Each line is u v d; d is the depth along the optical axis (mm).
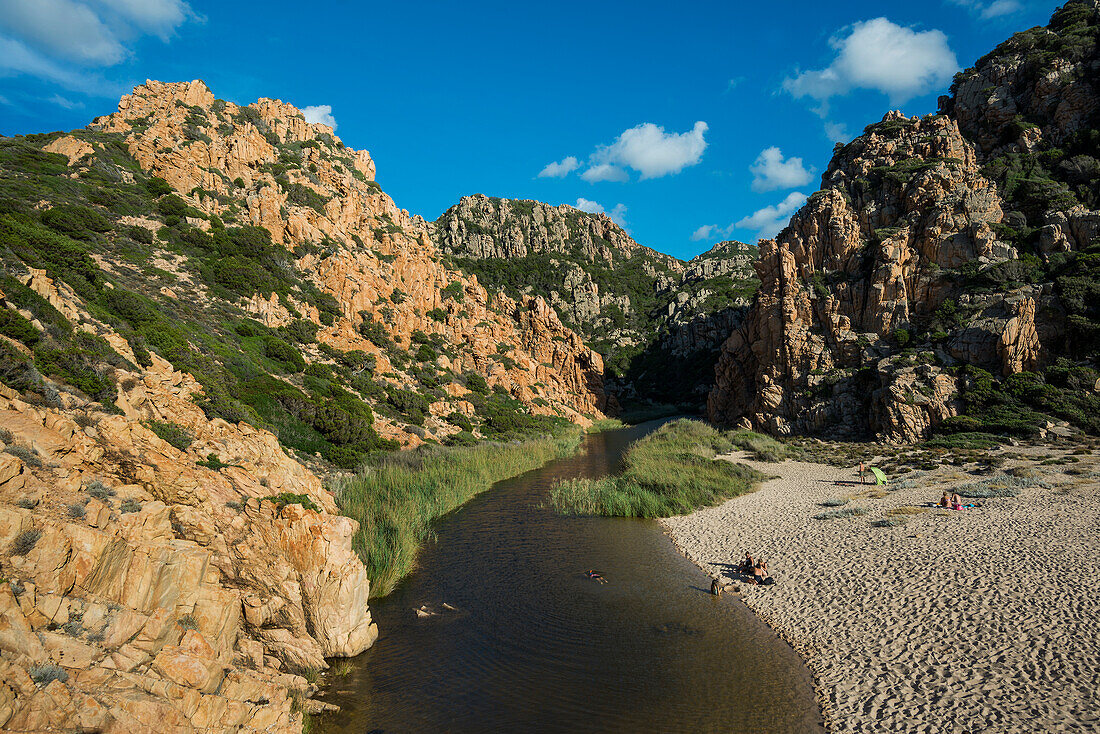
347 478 35094
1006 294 54281
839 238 68312
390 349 66125
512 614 20469
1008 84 68625
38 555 9891
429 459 43906
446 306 88375
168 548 12469
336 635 17016
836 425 60406
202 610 12758
